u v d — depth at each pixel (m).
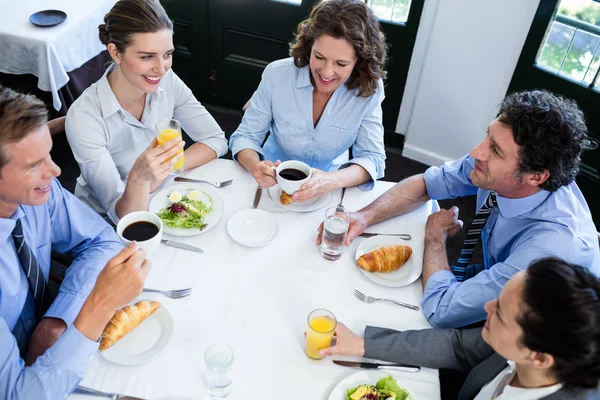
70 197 1.47
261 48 3.41
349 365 1.22
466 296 1.34
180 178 1.72
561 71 2.68
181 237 1.50
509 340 1.01
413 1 2.86
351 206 1.71
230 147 1.95
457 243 2.79
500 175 1.41
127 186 1.50
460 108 3.06
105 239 1.49
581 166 2.84
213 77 3.62
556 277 0.94
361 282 1.43
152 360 1.17
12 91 1.08
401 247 1.49
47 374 1.06
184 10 3.37
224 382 1.11
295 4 3.13
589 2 2.46
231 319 1.28
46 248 1.42
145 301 1.26
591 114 2.65
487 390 1.19
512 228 1.54
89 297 1.11
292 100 1.90
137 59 1.57
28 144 1.07
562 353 0.93
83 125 1.67
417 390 1.19
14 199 1.14
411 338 1.27
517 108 1.34
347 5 1.64
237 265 1.43
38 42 2.50
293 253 1.49
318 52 1.67
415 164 3.38
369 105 1.92
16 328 1.29
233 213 1.61
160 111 1.87
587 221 1.48
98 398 1.09
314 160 2.08
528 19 2.62
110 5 2.94
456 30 2.82
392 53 3.11
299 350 1.23
